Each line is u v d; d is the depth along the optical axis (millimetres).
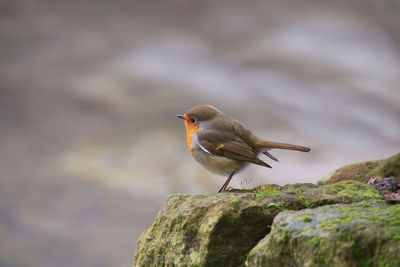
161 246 4781
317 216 3625
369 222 3328
